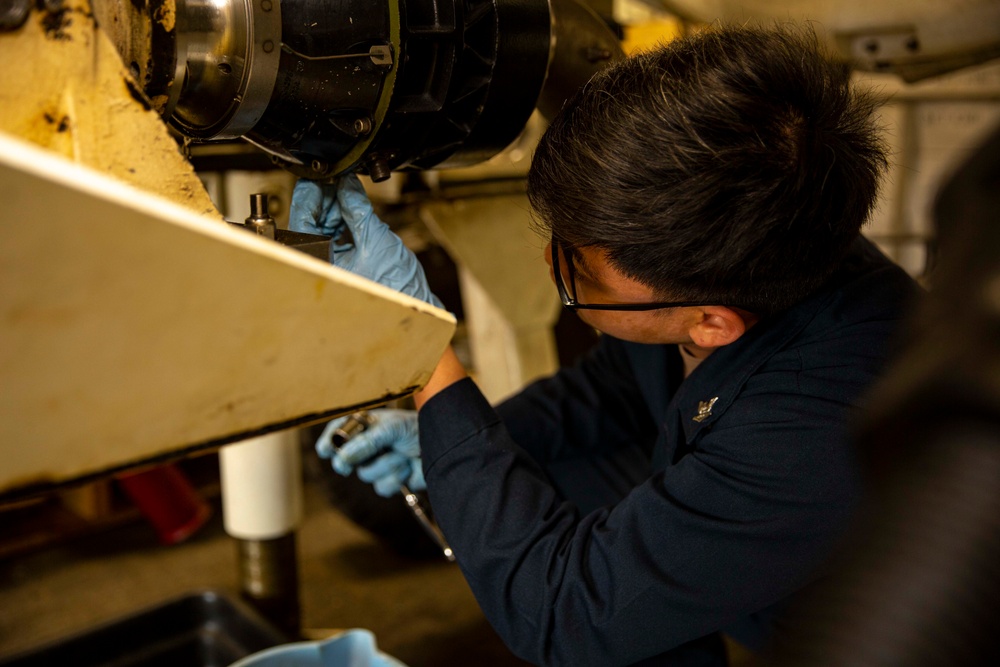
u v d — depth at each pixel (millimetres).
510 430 1018
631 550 683
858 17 1467
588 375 1094
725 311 696
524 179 1655
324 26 623
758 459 684
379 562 1842
